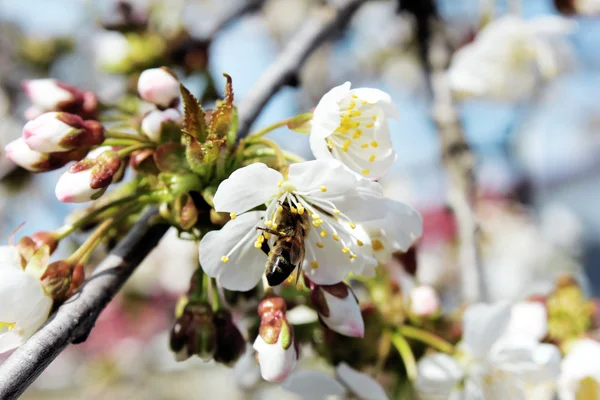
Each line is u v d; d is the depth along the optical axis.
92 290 0.17
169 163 0.18
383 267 0.22
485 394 0.21
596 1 0.29
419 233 0.18
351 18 0.26
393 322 0.21
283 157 0.18
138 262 0.18
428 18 0.29
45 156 0.19
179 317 0.19
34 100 0.21
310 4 0.47
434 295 0.22
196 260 0.21
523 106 0.37
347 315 0.18
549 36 0.30
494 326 0.21
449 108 0.27
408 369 0.21
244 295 0.20
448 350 0.21
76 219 0.19
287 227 0.18
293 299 0.21
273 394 0.40
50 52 0.45
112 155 0.18
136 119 0.21
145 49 0.28
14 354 0.16
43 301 0.17
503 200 0.54
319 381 0.21
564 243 0.54
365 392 0.20
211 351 0.18
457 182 0.26
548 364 0.20
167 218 0.18
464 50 0.29
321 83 0.44
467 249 0.25
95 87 0.45
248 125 0.23
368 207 0.18
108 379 0.48
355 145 0.18
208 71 0.28
